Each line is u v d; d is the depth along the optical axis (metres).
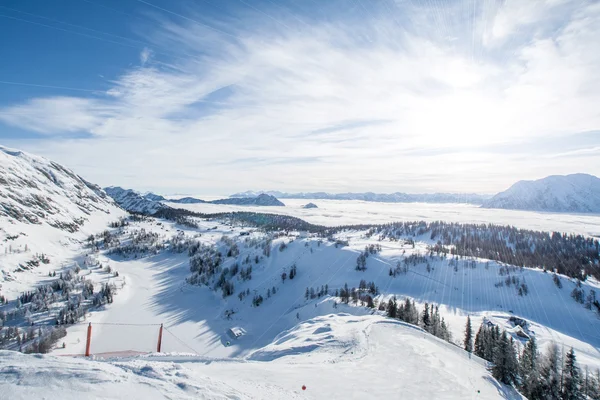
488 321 136.50
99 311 177.50
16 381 12.11
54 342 131.50
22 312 160.88
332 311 155.50
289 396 20.70
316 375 27.97
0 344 127.44
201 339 162.38
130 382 14.11
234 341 160.12
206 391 15.52
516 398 36.91
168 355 33.62
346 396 23.70
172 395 13.80
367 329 51.31
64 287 196.25
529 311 188.75
